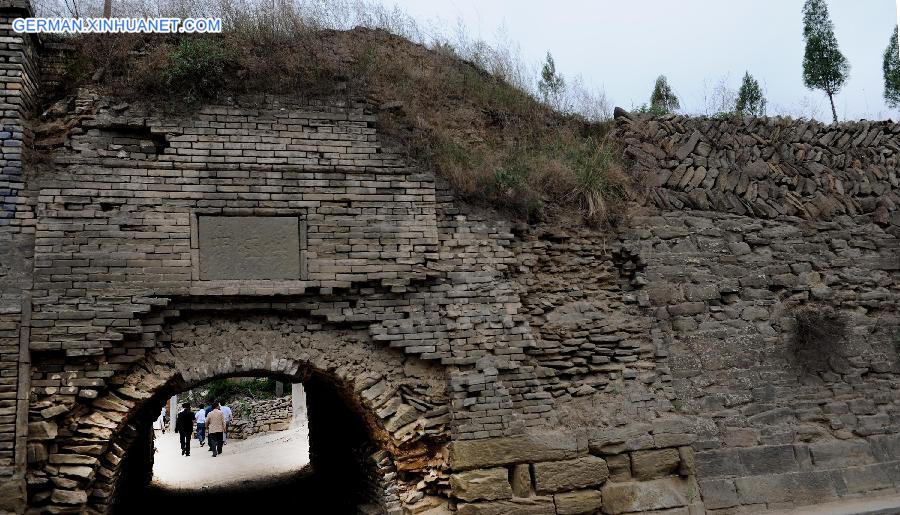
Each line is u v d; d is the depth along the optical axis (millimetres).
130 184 8211
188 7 9578
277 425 24281
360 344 8633
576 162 10492
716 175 10875
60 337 7660
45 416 7531
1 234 7793
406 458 8508
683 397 9625
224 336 8320
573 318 9422
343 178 8828
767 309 10359
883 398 10438
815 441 9906
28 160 8109
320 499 11477
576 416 8930
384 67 10031
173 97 8602
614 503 8648
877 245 11258
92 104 8414
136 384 7965
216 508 11289
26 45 8320
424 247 8891
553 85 12047
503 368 8797
